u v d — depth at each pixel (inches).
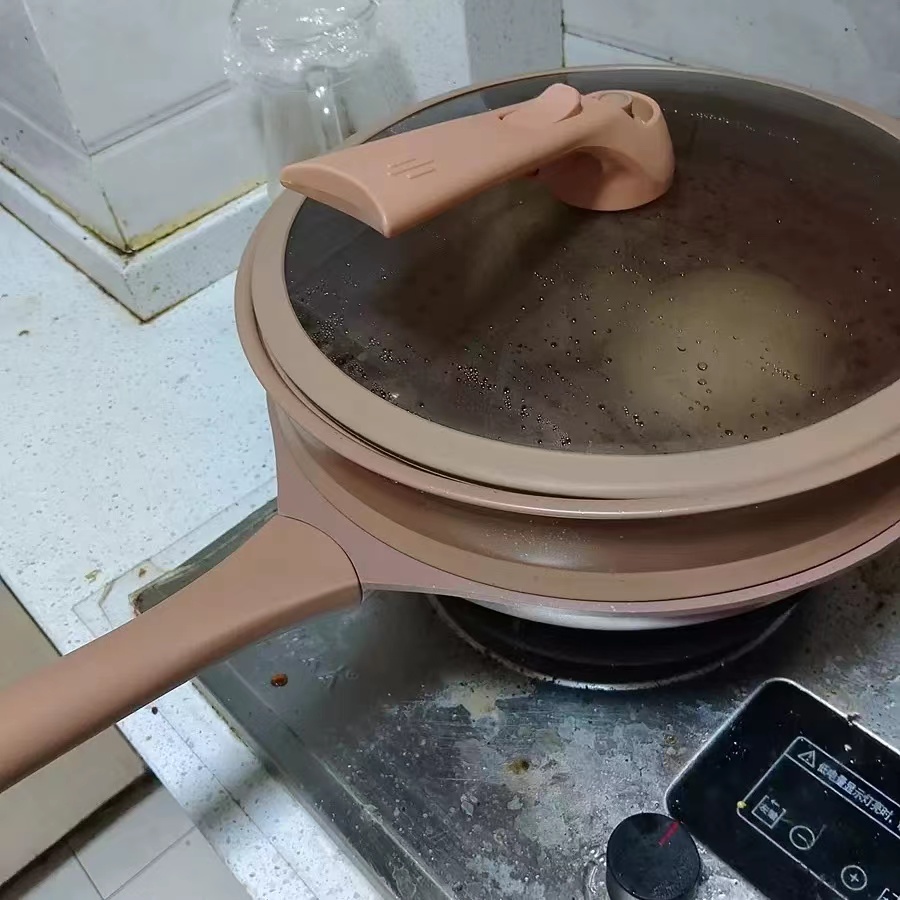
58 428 26.2
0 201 34.1
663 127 16.3
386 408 13.7
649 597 13.6
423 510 14.0
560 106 15.3
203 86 28.2
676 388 13.8
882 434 12.6
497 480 12.6
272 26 28.0
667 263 15.4
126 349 28.8
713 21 24.3
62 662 13.2
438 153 13.9
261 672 19.3
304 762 17.8
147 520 23.3
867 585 19.3
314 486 15.7
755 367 13.9
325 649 19.5
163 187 28.9
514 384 14.1
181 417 26.3
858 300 14.6
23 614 28.3
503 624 19.4
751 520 13.0
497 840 16.4
